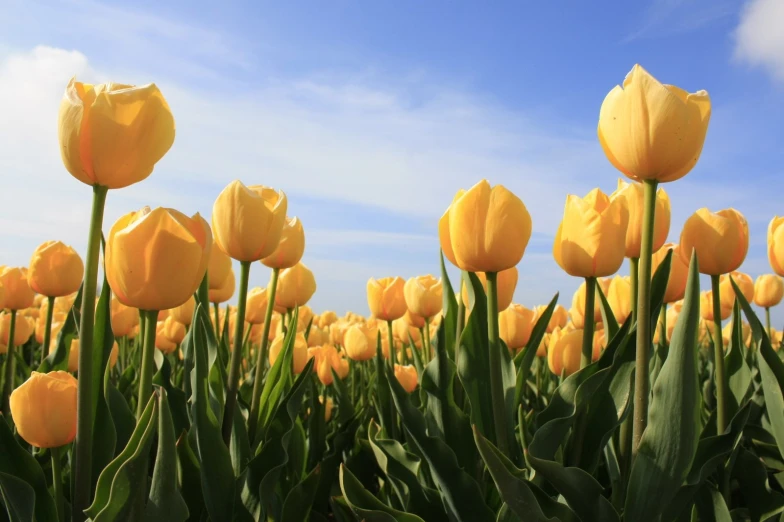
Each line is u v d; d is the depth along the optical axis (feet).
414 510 1.95
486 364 1.82
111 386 1.87
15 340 3.24
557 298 1.94
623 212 1.74
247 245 1.87
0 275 2.71
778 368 1.85
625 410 1.68
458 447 1.90
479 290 1.82
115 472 1.43
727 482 2.00
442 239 1.83
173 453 1.44
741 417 1.63
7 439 1.65
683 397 1.50
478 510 1.73
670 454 1.52
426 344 2.99
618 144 1.59
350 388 4.13
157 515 1.44
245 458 1.96
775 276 3.36
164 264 1.49
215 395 1.97
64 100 1.45
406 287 2.99
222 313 4.31
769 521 2.04
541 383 3.53
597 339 2.64
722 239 1.91
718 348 1.98
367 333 3.58
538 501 1.56
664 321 2.17
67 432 1.67
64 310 4.96
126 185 1.50
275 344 2.66
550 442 1.61
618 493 1.77
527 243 1.70
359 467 2.61
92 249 1.49
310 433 2.59
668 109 1.53
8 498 1.59
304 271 2.89
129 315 3.01
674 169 1.56
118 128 1.44
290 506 1.99
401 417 1.81
